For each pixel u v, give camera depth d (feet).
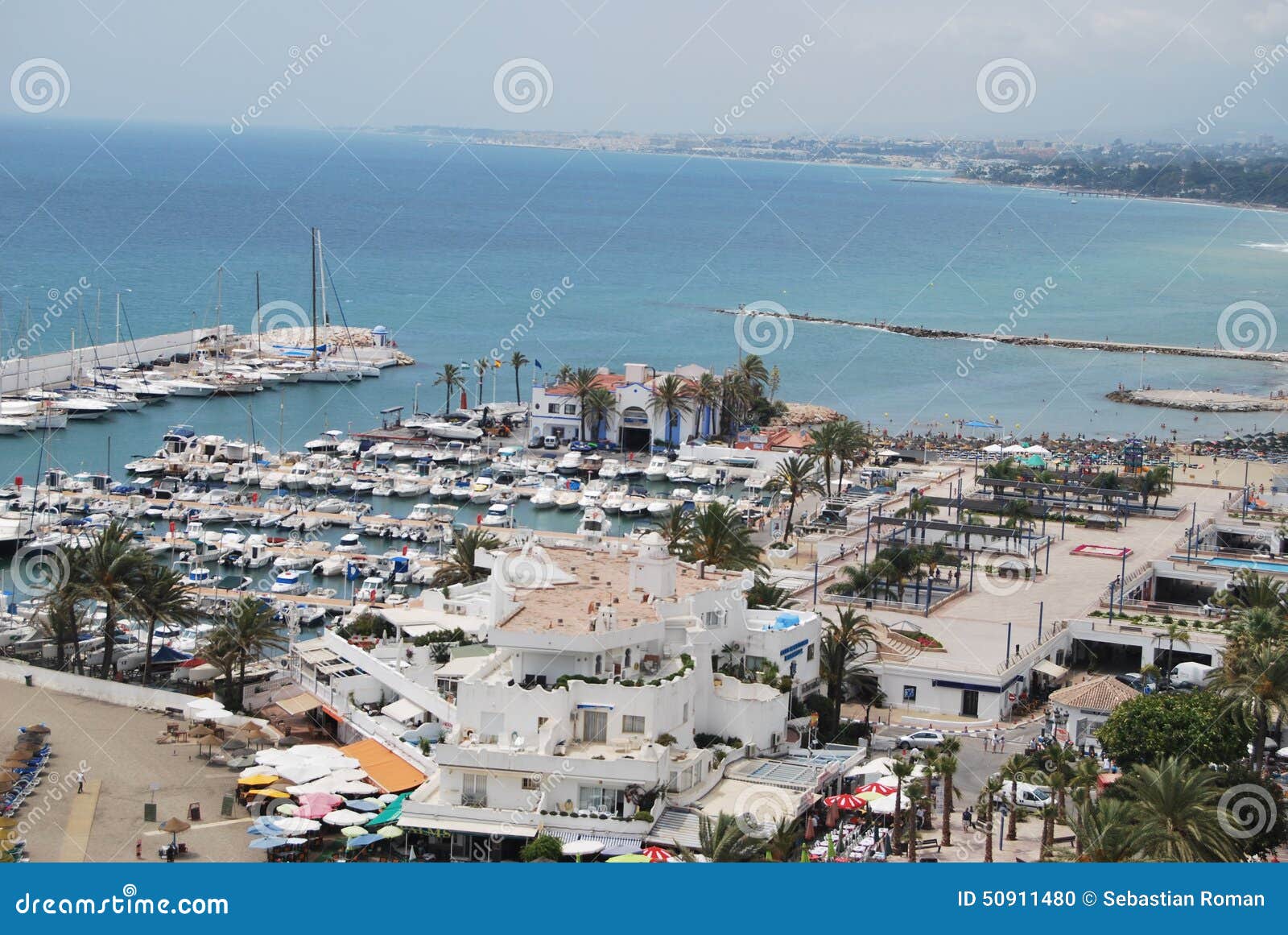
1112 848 302.04
